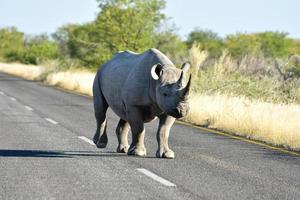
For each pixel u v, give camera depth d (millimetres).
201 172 25453
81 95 80375
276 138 37531
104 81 31125
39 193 20688
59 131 39781
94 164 26828
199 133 41594
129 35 100750
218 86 58156
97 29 102188
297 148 35250
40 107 59781
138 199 20031
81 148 32031
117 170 25328
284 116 41969
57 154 29688
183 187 22125
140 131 28797
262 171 26531
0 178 23234
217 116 46062
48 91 87188
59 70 121125
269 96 54719
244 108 46469
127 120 28859
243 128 41719
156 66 26281
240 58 68438
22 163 26734
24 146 32312
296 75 60219
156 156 29094
